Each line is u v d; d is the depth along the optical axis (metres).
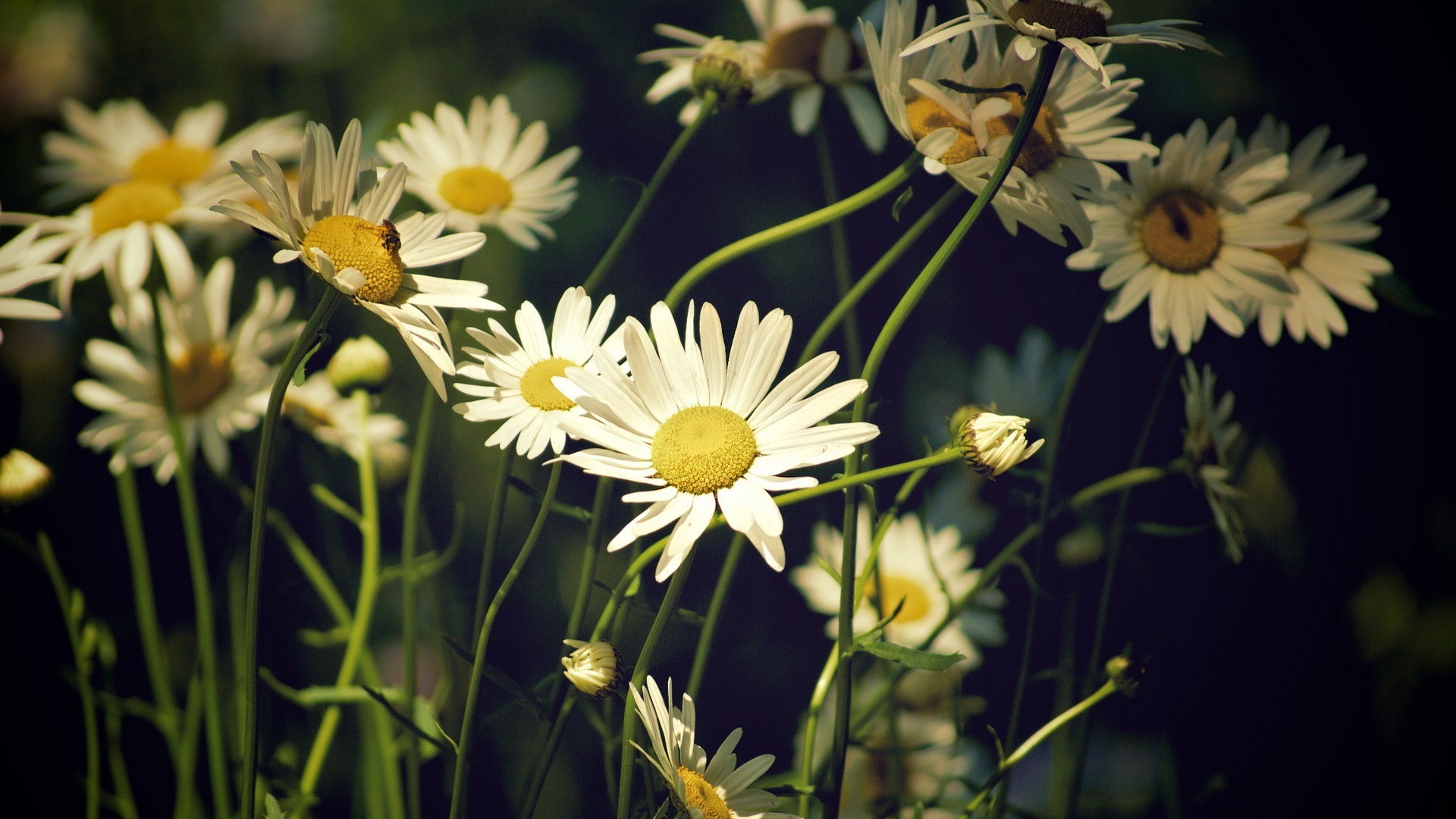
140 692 0.91
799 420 0.73
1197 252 0.79
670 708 0.74
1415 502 0.94
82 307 0.91
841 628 0.73
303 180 0.72
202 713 0.86
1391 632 0.94
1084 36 0.73
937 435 0.93
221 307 0.82
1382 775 0.93
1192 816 0.87
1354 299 0.82
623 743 0.75
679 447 0.72
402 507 0.86
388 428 0.84
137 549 0.81
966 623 0.86
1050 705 0.91
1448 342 0.95
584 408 0.72
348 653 0.79
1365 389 0.94
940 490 0.90
